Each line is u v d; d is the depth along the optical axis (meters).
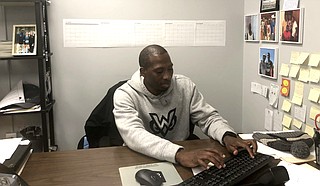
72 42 2.56
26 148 1.42
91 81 2.64
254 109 2.60
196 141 1.63
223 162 1.25
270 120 2.32
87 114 2.68
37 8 2.19
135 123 1.59
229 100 2.85
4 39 2.46
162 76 1.74
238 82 2.82
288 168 1.28
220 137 1.57
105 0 2.55
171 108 1.88
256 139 1.61
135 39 2.63
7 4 2.31
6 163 1.25
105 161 1.38
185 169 1.27
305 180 1.18
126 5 2.58
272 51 2.22
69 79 2.61
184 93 1.93
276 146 1.50
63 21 2.53
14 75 2.54
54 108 2.63
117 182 1.18
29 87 2.46
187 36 2.70
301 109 1.92
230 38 2.76
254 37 2.51
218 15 2.72
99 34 2.58
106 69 2.64
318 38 1.74
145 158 1.40
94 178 1.21
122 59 2.64
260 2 2.39
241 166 1.23
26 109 2.30
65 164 1.35
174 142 1.62
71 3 2.52
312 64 1.79
